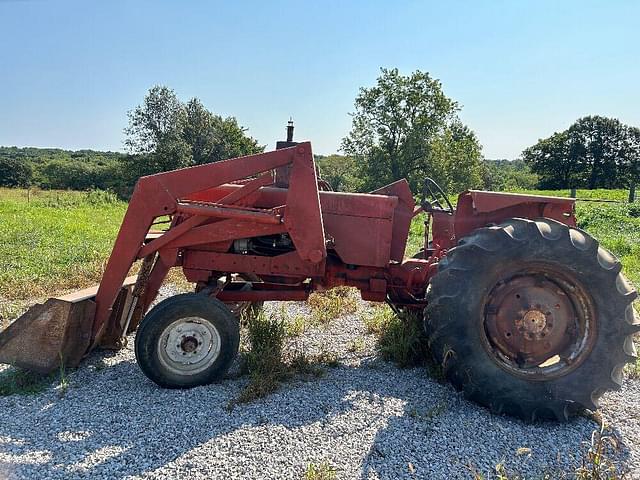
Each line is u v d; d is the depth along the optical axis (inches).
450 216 201.5
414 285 185.0
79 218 745.0
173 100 1802.4
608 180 2935.5
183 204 163.3
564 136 3026.6
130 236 164.9
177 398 146.6
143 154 1760.6
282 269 177.9
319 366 172.2
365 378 164.1
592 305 141.9
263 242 184.9
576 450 123.3
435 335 145.0
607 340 140.6
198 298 156.6
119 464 112.1
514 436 129.5
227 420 132.6
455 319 141.3
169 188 162.7
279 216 165.5
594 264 141.3
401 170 1567.4
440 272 146.0
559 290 147.6
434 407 141.3
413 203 189.9
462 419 136.9
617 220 714.2
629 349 142.9
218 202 168.9
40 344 158.2
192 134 1892.2
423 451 119.5
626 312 141.7
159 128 1796.3
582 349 142.2
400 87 1573.6
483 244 143.3
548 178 3068.4
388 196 180.9
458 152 1573.6
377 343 196.2
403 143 1567.4
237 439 122.3
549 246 141.1
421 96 1557.6
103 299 167.6
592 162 2955.2
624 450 123.3
